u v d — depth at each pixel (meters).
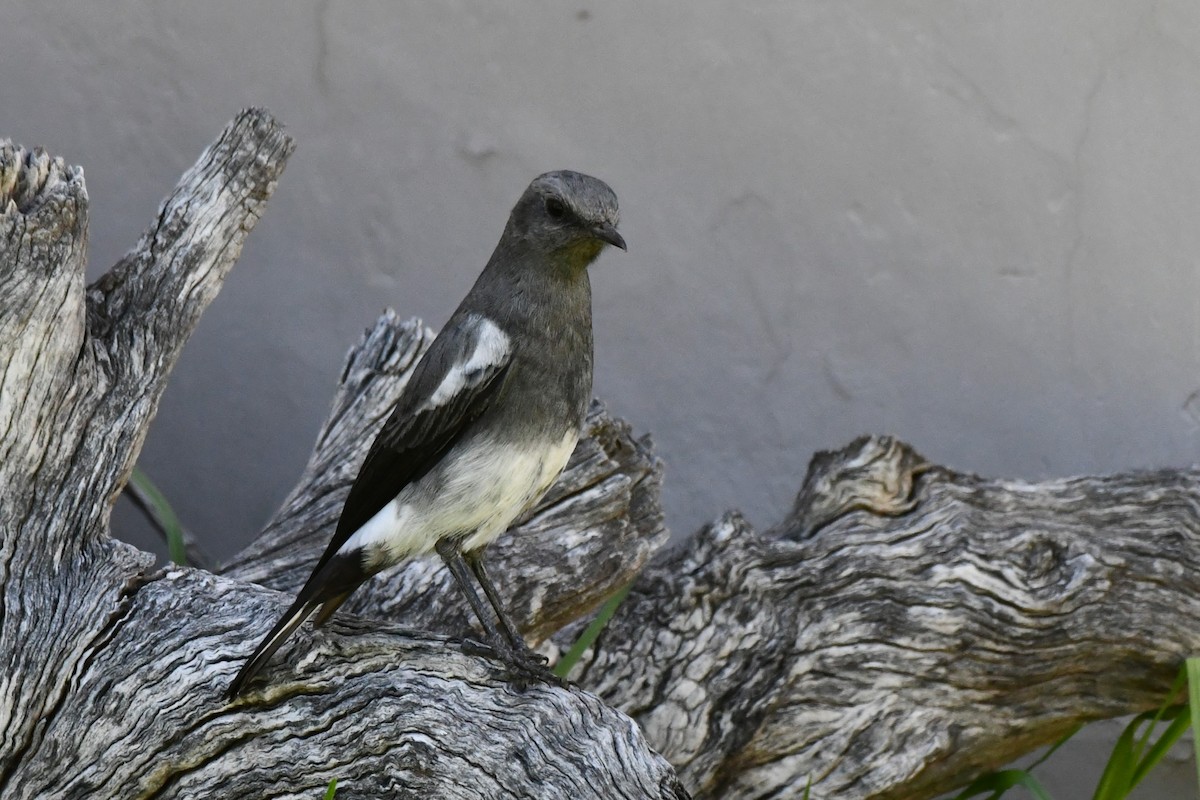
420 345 9.59
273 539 8.85
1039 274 11.53
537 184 6.98
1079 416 11.62
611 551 8.83
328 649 6.77
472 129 11.75
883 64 11.41
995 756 9.80
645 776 6.50
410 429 6.98
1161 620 9.57
